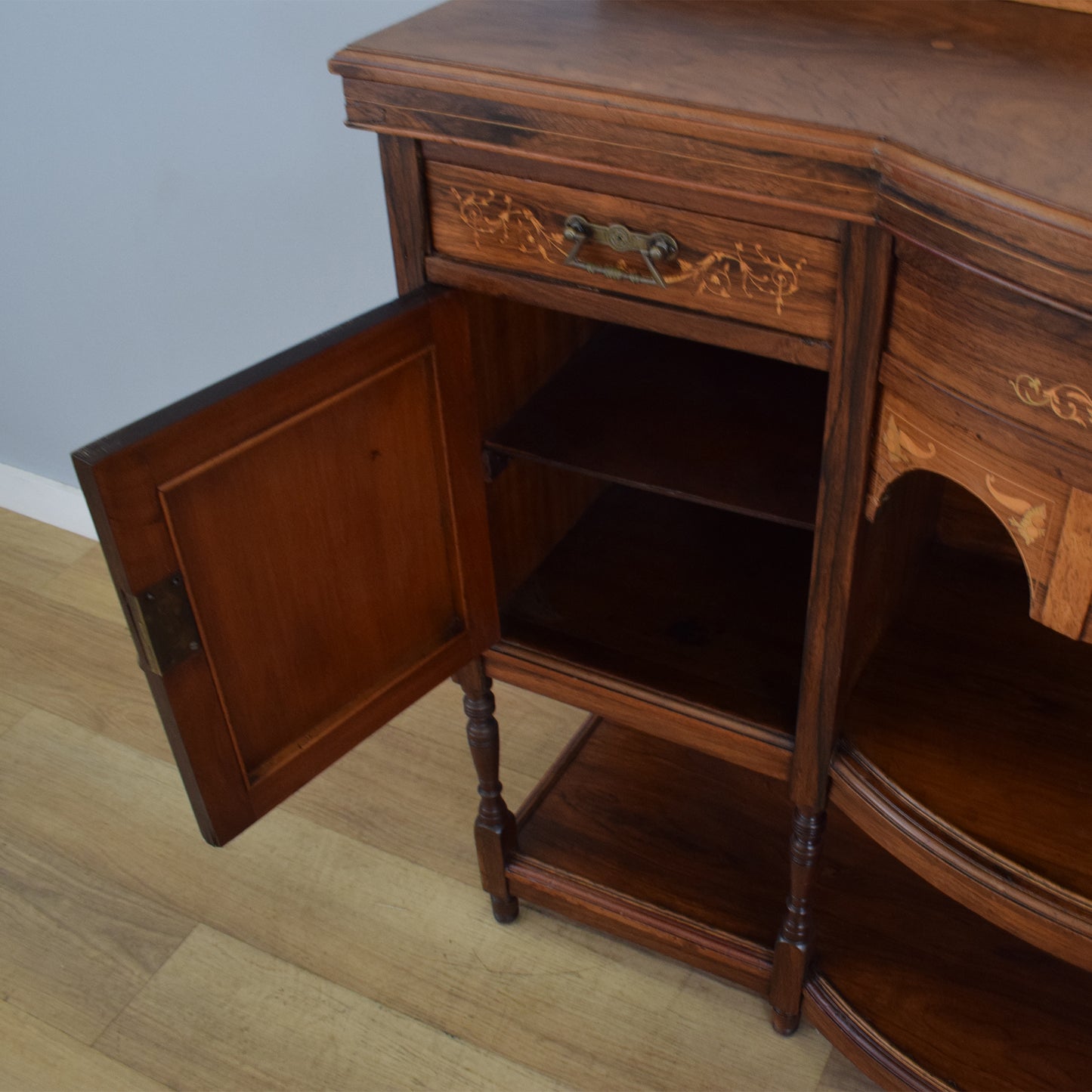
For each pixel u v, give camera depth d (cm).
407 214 106
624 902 146
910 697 119
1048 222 72
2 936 157
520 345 123
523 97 93
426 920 157
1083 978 136
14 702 191
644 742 168
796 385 127
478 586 125
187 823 171
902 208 81
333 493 104
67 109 173
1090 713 117
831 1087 138
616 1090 138
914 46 99
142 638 93
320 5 145
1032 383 79
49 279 196
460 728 183
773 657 129
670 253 95
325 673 112
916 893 146
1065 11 106
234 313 183
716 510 151
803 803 120
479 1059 142
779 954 134
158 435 87
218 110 161
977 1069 128
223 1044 144
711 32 104
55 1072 142
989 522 135
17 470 228
